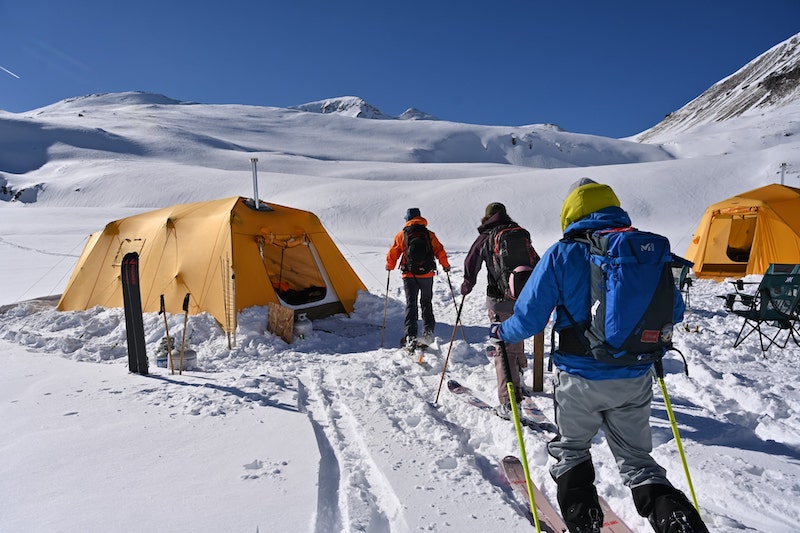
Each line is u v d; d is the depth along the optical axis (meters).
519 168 100.75
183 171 84.31
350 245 29.06
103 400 4.61
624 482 2.39
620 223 2.36
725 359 5.95
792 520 2.75
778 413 4.29
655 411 4.40
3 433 3.88
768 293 6.24
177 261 7.93
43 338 6.95
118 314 7.59
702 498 3.05
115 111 199.50
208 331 7.05
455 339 7.15
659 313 2.18
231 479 3.19
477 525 2.75
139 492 3.02
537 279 2.34
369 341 7.33
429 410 4.45
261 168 112.06
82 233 35.28
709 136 198.38
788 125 187.00
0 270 17.47
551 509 2.95
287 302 8.27
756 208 11.60
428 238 6.50
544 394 4.88
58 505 2.88
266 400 4.63
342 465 3.48
